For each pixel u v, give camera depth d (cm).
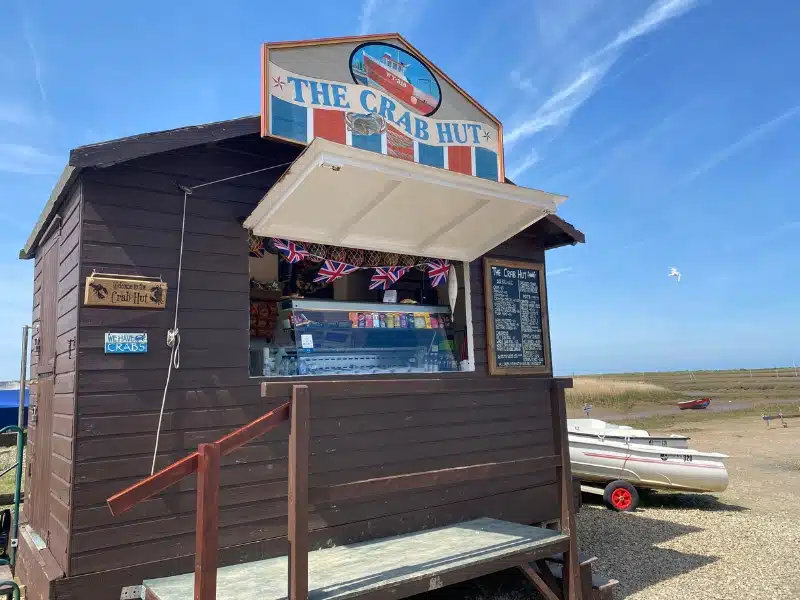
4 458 1172
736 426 2208
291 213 446
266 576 374
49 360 494
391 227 506
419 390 387
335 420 482
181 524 401
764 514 909
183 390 414
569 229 648
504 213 517
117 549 377
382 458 503
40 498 495
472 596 531
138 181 415
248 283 456
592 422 1172
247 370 445
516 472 429
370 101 499
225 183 455
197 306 429
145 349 401
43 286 561
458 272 611
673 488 979
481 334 605
